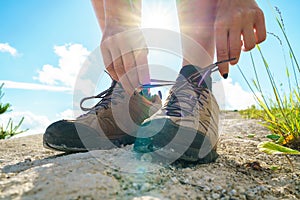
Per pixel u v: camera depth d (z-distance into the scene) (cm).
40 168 22
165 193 20
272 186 24
